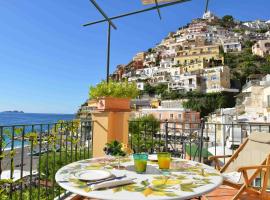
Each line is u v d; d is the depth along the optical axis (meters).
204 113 55.88
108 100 3.88
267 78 35.78
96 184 1.38
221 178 1.62
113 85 3.96
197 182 1.52
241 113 35.25
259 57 68.75
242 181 2.76
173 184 1.47
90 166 1.91
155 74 76.12
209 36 85.06
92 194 1.29
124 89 3.98
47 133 2.88
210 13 101.69
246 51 75.25
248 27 99.94
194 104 56.44
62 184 1.45
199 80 61.38
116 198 1.24
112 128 3.97
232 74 63.38
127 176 1.63
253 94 33.12
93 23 3.90
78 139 3.58
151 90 68.50
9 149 2.30
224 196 3.23
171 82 66.00
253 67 64.44
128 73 87.81
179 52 78.75
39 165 2.70
